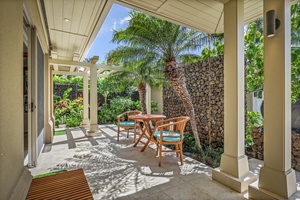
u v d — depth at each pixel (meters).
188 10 2.62
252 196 1.87
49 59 4.88
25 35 3.07
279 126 1.75
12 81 1.54
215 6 2.52
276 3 1.76
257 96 5.44
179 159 3.13
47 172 2.56
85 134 5.43
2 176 1.29
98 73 7.28
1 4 1.32
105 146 3.99
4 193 1.33
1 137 1.28
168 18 2.88
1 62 1.30
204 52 5.40
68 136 5.12
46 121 4.33
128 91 9.20
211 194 1.97
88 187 2.12
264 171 1.84
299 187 1.97
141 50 4.35
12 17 1.56
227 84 2.25
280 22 1.73
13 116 1.57
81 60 5.83
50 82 5.34
